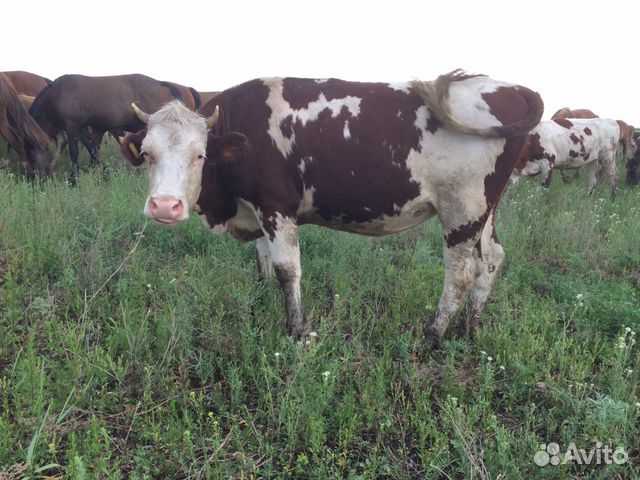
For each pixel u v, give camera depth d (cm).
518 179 1107
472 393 338
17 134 850
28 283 434
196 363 364
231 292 445
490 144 377
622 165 1611
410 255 592
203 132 356
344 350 360
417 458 287
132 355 336
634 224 716
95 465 254
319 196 396
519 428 308
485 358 388
